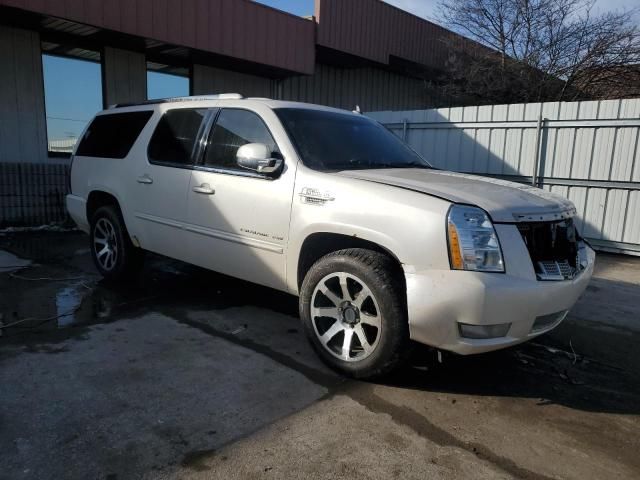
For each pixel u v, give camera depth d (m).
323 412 2.95
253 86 12.65
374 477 2.41
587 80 15.69
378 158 4.21
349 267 3.25
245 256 4.00
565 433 2.88
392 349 3.12
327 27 12.44
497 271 2.93
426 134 10.41
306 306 3.53
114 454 2.48
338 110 4.73
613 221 8.33
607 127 8.20
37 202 8.68
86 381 3.19
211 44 10.02
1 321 4.19
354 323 3.33
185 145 4.54
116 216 5.22
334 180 3.46
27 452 2.46
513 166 9.26
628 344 4.31
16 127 8.95
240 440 2.64
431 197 3.10
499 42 16.42
